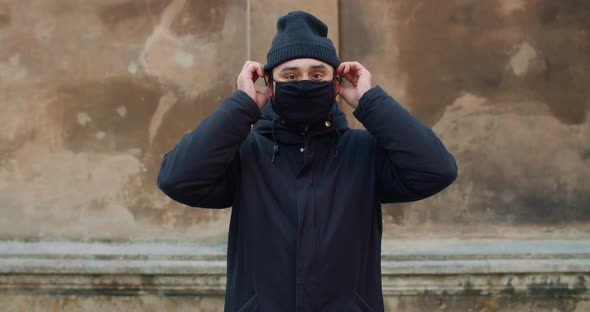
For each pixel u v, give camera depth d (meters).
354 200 1.75
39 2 3.63
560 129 3.65
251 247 1.72
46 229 3.53
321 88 1.76
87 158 3.57
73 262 3.37
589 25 3.69
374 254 1.79
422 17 3.65
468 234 3.60
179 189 1.69
